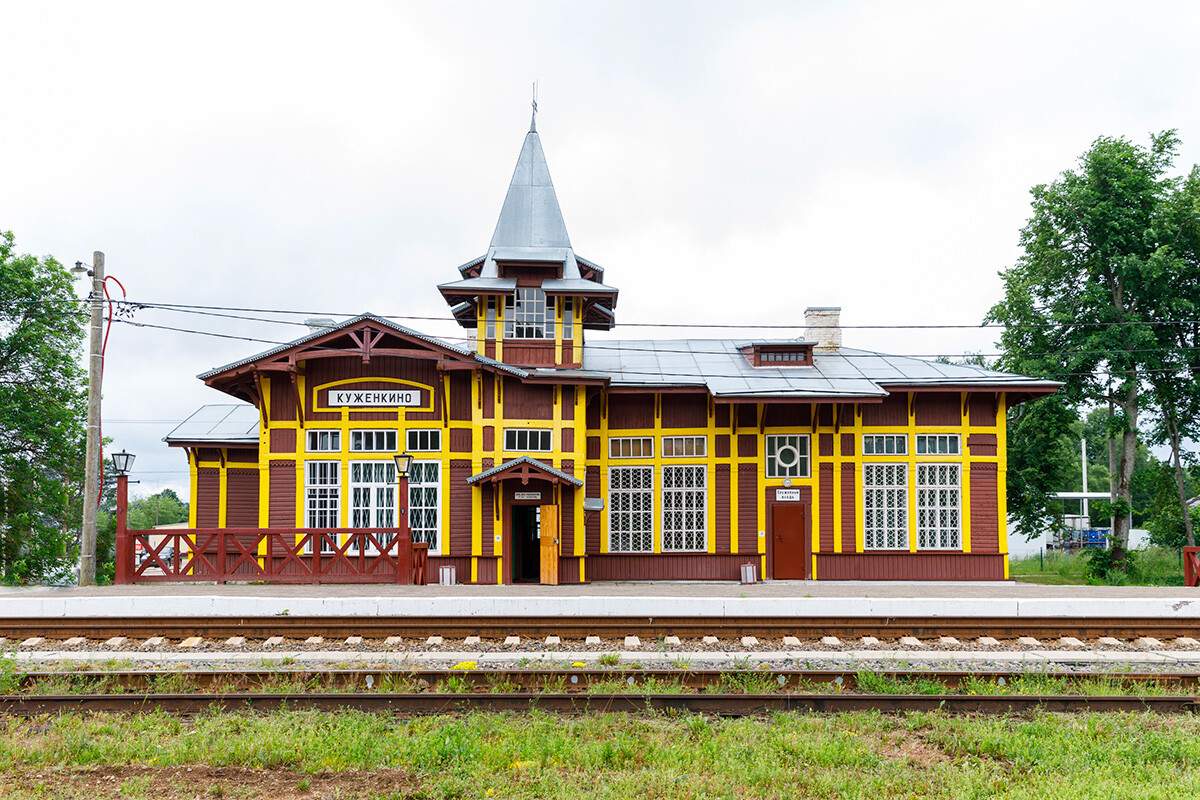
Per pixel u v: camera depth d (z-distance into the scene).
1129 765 7.78
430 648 13.03
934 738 8.46
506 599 15.37
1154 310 33.81
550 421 23.61
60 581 34.03
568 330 25.23
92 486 21.00
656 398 25.86
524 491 23.11
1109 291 34.19
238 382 23.03
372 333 22.67
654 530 25.59
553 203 28.23
